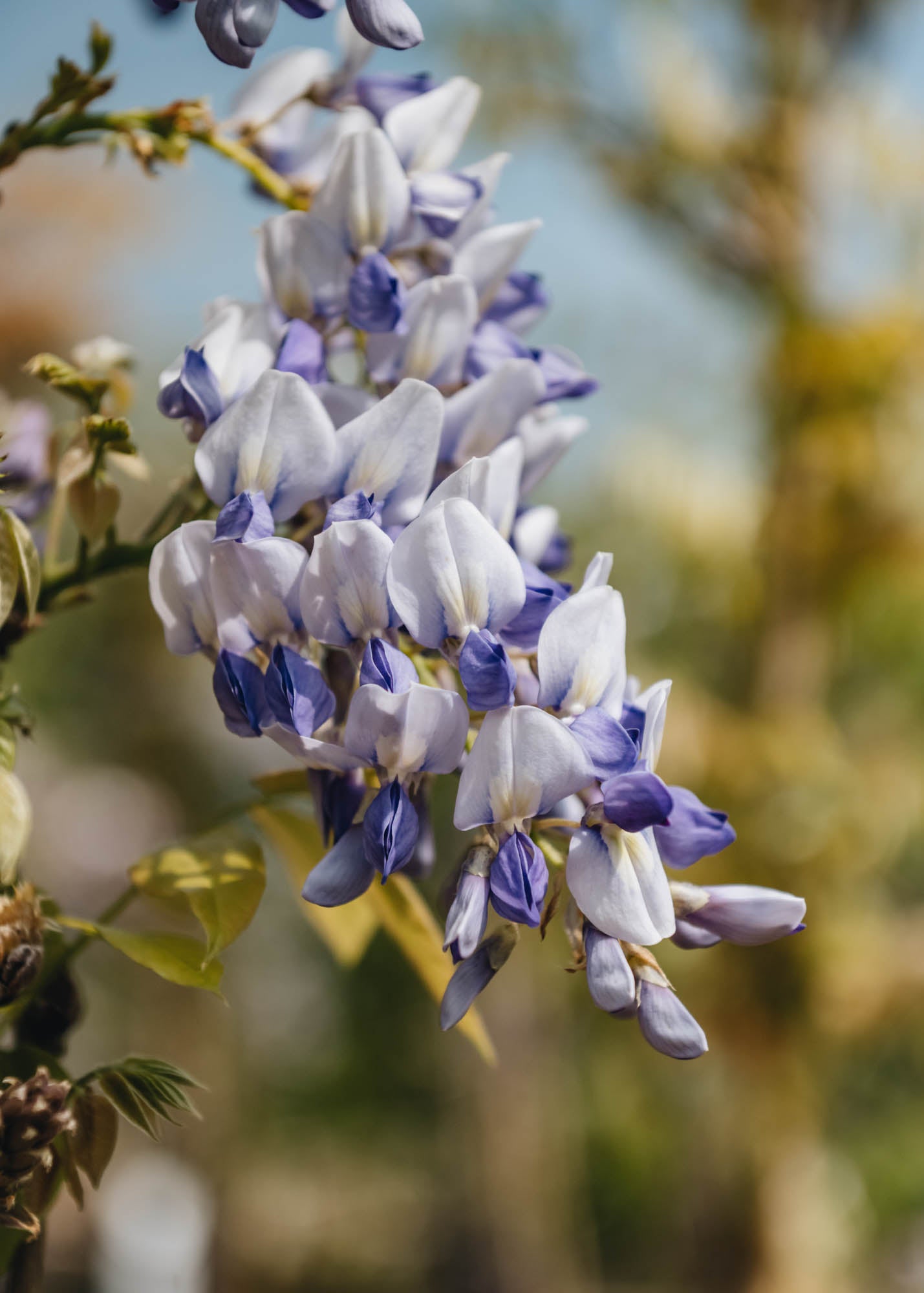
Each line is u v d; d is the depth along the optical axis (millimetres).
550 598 451
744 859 2201
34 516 529
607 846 436
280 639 454
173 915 487
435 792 2084
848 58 2232
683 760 2225
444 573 441
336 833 454
